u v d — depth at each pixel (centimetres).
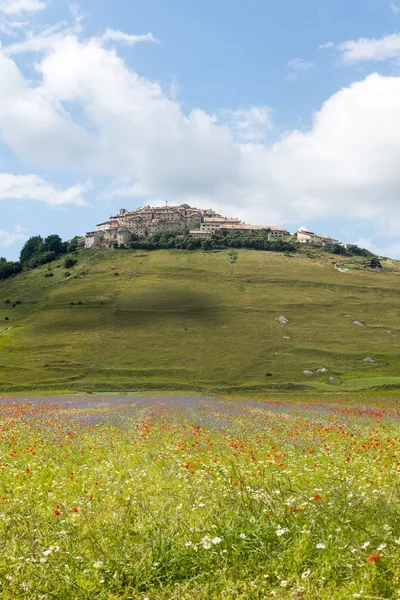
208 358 13700
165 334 15888
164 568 710
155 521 852
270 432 2394
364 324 17162
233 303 19125
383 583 648
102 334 15912
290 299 19688
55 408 4684
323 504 888
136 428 2641
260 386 10794
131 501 1031
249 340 15288
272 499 930
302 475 1294
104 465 1538
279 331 16162
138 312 18088
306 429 2562
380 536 752
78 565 723
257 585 660
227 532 792
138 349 14525
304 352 14100
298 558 712
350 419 3316
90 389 10656
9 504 1067
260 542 759
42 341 15288
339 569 684
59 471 1486
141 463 1545
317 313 18150
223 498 992
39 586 667
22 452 1839
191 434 2334
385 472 1281
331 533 783
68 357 13738
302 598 632
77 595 652
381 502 886
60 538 817
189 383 11444
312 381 11644
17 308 19462
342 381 11538
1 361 13288
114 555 740
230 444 1898
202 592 647
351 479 1113
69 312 18312
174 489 1176
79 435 2333
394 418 3447
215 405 5169
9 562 727
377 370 12612
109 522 910
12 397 7688
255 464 1454
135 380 11856
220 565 710
